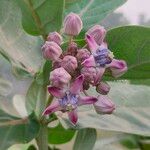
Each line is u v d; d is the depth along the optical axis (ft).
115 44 1.03
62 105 0.91
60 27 1.04
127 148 1.60
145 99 1.17
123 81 1.14
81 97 0.92
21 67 1.03
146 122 1.10
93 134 1.03
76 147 1.04
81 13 1.17
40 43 1.09
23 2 1.01
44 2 1.01
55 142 1.40
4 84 1.22
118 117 1.11
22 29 1.03
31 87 1.02
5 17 1.00
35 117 1.00
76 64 0.93
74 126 1.04
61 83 0.90
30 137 0.96
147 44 1.01
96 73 0.92
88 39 0.95
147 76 1.04
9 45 1.00
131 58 1.02
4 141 0.93
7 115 0.98
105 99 0.96
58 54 0.94
